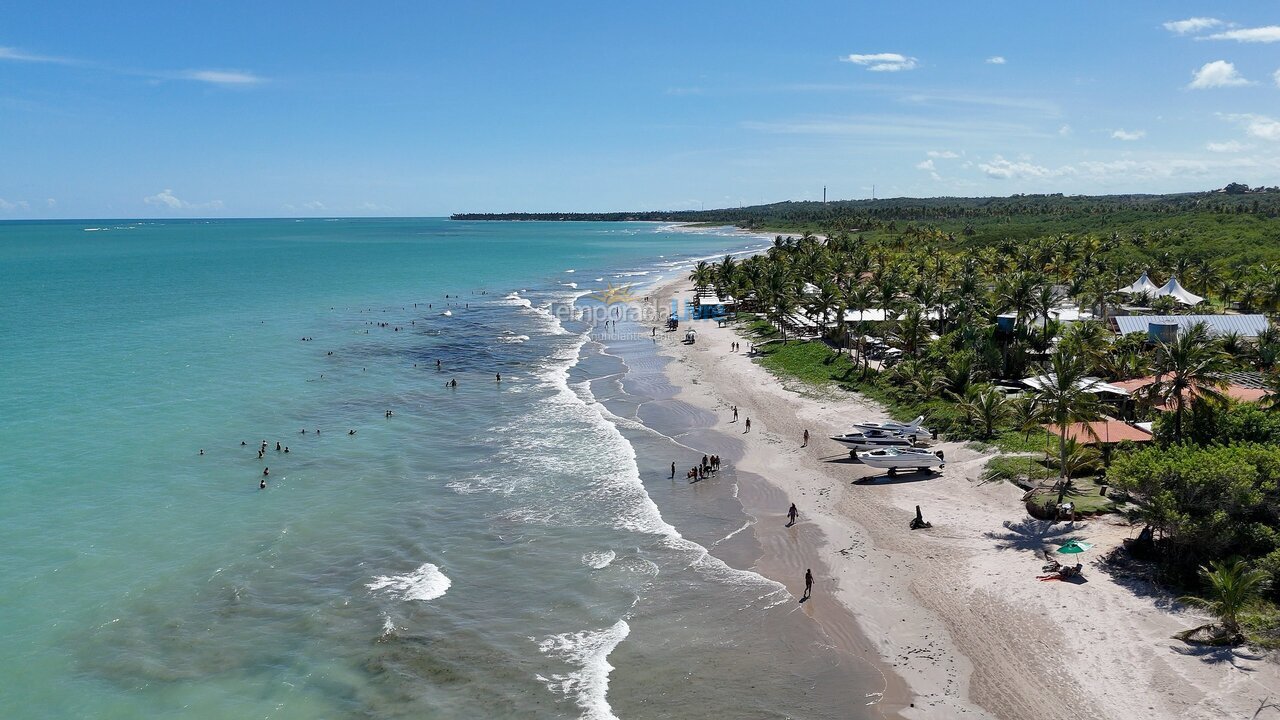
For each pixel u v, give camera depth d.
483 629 30.94
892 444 50.00
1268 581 29.19
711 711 25.75
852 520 40.19
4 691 26.56
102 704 26.06
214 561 36.22
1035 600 30.89
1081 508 38.34
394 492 45.22
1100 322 76.00
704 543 38.53
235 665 28.42
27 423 55.47
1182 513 31.02
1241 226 150.38
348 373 76.19
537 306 129.12
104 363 75.75
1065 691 25.52
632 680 27.58
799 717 25.28
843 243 166.38
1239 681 25.00
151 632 30.34
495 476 47.94
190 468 48.22
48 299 121.50
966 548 35.91
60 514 40.69
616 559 36.84
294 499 43.88
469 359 84.50
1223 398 42.28
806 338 87.25
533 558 37.00
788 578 34.62
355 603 32.81
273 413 61.09
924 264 125.38
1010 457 45.78
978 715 24.81
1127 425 44.22
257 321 105.62
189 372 73.56
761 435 55.28
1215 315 69.25
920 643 29.00
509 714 25.80
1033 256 129.75
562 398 67.19
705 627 30.91
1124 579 31.75
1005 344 67.50
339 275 175.25
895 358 70.12
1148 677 25.67
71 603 32.19
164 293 133.38
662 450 52.88
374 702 26.44
